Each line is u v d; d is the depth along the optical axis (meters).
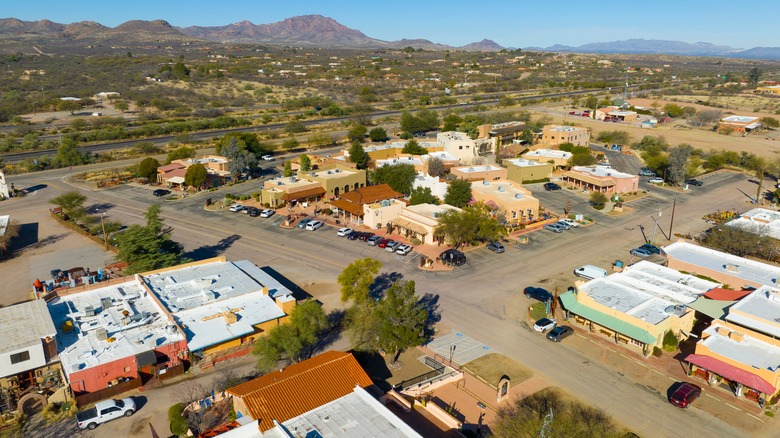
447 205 89.38
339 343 52.97
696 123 190.88
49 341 44.66
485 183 102.50
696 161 133.50
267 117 195.75
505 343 53.47
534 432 39.00
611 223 92.00
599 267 72.62
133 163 136.50
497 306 61.34
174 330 48.53
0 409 41.59
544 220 91.81
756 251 74.94
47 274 70.12
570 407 43.47
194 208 99.19
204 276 61.22
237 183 116.81
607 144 161.88
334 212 94.94
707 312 54.38
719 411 43.12
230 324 51.34
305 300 56.56
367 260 56.22
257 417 36.16
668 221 92.94
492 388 46.12
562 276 69.69
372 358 50.25
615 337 54.34
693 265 67.06
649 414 42.81
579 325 57.28
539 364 49.81
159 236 69.69
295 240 82.50
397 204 88.81
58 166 131.50
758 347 47.34
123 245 64.69
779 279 62.00
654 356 51.12
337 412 37.31
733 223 80.56
